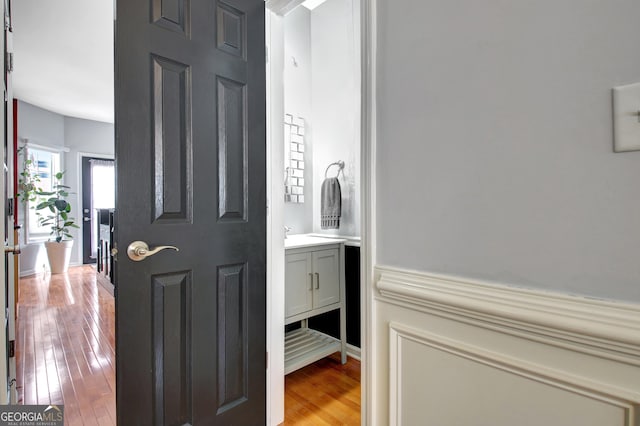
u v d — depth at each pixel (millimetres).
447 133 774
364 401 950
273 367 1577
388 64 899
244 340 1350
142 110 1034
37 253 5055
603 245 563
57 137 5363
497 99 691
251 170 1368
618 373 547
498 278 688
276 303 1601
